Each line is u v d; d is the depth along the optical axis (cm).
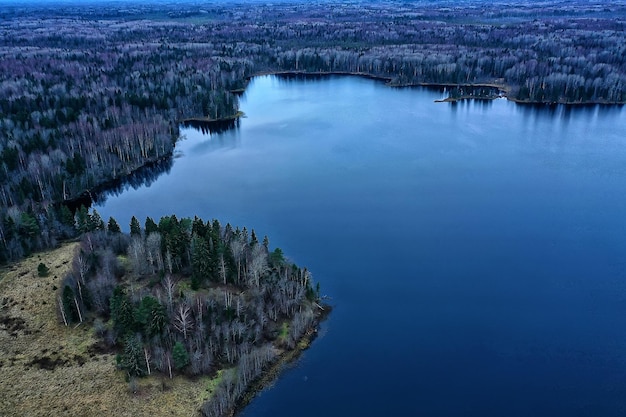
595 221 10856
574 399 6512
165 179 13412
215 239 8406
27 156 13000
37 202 11750
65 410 5944
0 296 7938
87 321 7394
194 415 5972
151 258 8362
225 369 6631
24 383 6322
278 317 7575
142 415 5922
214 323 7138
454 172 13500
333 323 7731
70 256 9112
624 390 6638
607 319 7894
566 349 7312
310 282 8450
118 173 13688
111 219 9794
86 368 6556
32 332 7188
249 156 14925
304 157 14725
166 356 6488
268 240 9956
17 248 9056
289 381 6675
